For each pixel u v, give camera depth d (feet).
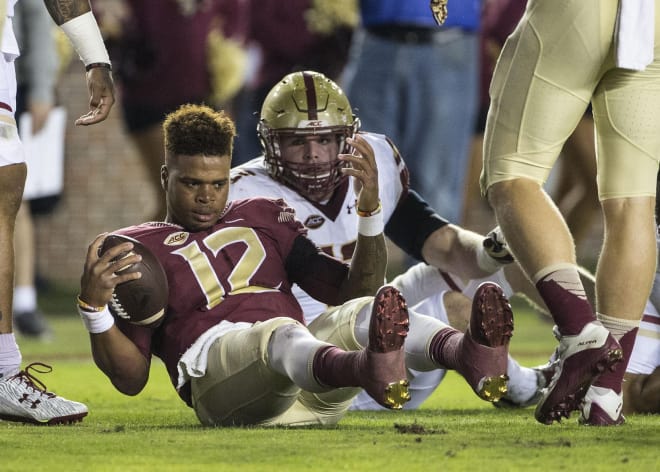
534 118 41.63
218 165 41.81
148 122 96.58
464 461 32.91
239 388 39.68
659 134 41.96
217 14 94.79
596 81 41.91
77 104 147.02
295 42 93.20
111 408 52.75
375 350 35.45
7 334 45.09
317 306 52.16
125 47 95.20
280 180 51.13
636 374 49.26
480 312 36.27
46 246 148.46
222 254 42.22
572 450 34.81
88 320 40.11
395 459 33.22
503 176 42.06
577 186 102.06
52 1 48.60
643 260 41.70
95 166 147.84
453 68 89.56
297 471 31.55
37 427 42.50
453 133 91.09
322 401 41.68
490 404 55.16
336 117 49.80
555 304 40.52
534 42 41.34
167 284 41.06
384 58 89.20
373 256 42.52
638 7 40.57
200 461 33.06
